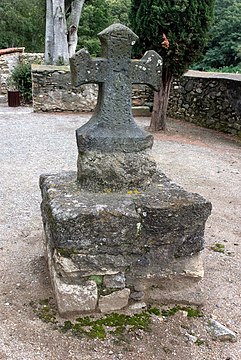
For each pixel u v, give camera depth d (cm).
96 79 271
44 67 1184
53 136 853
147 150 282
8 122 1004
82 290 252
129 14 821
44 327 247
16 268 320
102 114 275
